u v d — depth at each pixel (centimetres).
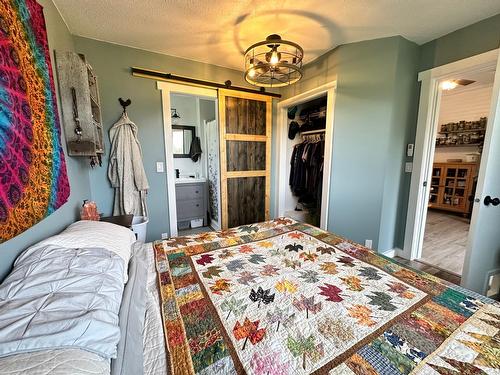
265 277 116
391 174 235
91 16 177
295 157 374
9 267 78
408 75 224
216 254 142
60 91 147
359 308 93
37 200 95
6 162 74
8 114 77
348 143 245
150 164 256
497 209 175
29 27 103
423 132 231
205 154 404
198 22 188
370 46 221
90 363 52
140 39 217
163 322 85
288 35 212
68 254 84
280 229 187
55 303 61
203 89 278
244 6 167
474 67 192
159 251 146
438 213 463
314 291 105
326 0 162
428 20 187
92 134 155
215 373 66
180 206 379
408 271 122
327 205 270
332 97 249
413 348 74
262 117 324
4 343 49
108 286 76
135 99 240
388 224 246
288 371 67
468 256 175
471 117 434
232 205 322
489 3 164
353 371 67
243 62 272
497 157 163
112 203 240
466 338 78
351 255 141
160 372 65
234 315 89
